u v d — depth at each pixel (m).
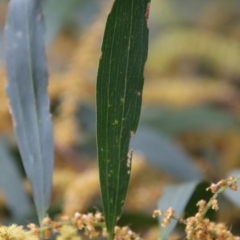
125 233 0.38
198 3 1.17
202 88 0.74
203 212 0.36
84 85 0.66
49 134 0.42
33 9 0.43
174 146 0.62
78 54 0.66
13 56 0.43
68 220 0.38
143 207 0.56
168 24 1.12
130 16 0.37
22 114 0.42
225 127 0.71
